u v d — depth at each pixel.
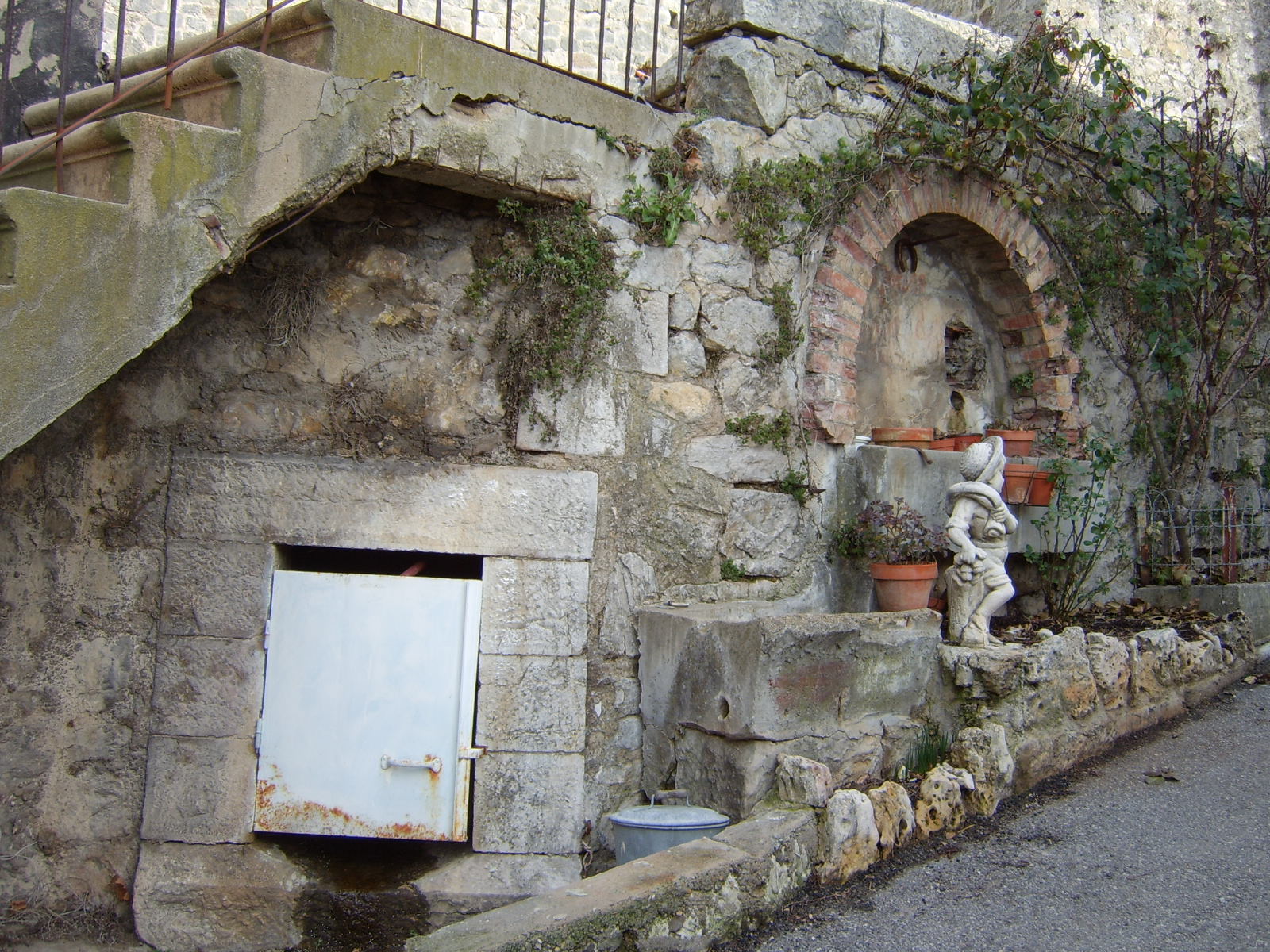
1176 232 7.06
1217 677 5.88
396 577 4.43
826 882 3.76
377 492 4.38
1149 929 3.35
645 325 4.74
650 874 3.38
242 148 3.52
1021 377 6.57
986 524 4.99
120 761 4.34
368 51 3.82
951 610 5.03
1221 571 6.96
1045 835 4.10
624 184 4.69
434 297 4.50
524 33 9.97
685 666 4.42
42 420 3.17
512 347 4.51
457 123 4.08
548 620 4.49
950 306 6.50
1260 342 7.59
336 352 4.43
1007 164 5.97
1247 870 3.72
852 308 5.35
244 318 4.39
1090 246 6.67
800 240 5.19
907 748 4.50
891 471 5.26
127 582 4.34
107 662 4.33
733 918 3.42
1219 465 7.48
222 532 4.34
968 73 5.75
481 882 4.35
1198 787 4.50
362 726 4.38
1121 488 6.91
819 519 5.29
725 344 4.98
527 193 4.39
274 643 4.37
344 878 4.35
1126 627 6.09
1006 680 4.60
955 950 3.28
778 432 5.09
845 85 5.47
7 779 4.21
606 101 4.59
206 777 4.30
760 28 5.10
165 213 3.37
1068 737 4.79
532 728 4.45
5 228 3.16
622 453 4.69
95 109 3.72
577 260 4.52
